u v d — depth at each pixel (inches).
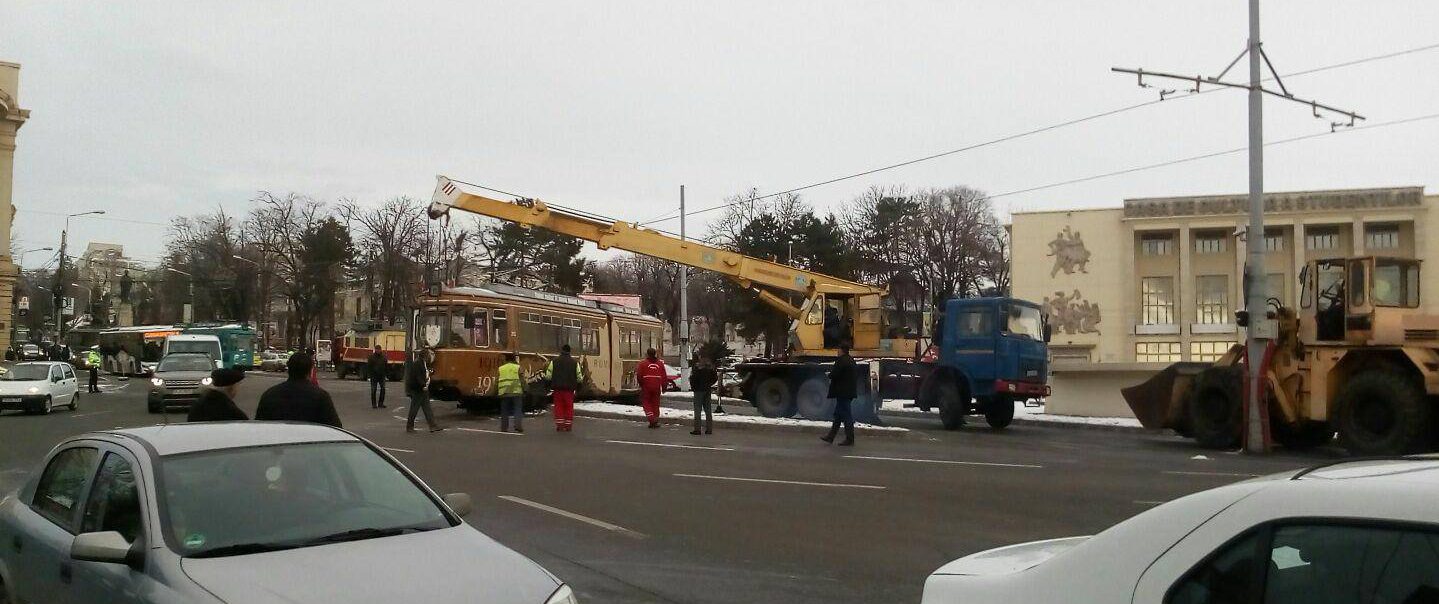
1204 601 116.0
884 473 588.1
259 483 214.8
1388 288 729.0
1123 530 128.0
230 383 352.5
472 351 1108.5
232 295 3031.5
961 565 157.6
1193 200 2285.9
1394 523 104.6
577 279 3083.2
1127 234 2322.8
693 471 596.4
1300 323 759.1
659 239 1135.0
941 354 994.1
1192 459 682.2
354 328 2468.0
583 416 1095.6
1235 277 2278.5
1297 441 792.9
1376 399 703.7
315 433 238.5
